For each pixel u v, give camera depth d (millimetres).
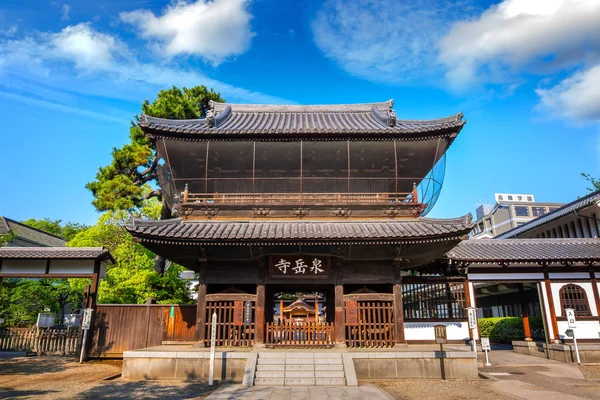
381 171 18875
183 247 15180
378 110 22750
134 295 22266
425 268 21469
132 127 28531
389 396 11031
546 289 20422
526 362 18375
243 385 12398
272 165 18625
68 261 19297
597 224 26906
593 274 20625
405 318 19953
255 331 15297
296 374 13047
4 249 19016
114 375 14297
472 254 20344
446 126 16641
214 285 18297
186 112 28766
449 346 17906
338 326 15359
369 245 15094
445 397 11227
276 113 23734
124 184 25438
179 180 18062
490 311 33594
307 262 15719
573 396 11320
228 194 17359
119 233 24812
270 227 16094
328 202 17016
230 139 17031
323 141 17234
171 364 13766
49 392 11758
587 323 19938
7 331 19766
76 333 19750
